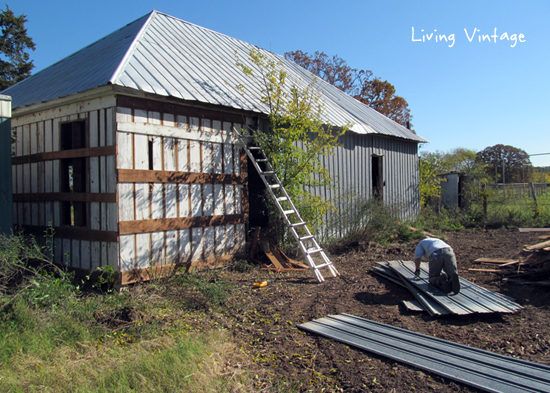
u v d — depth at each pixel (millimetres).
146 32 9891
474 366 3963
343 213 11969
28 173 8867
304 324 5285
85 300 6164
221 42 12555
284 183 9523
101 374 3727
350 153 12977
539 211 16250
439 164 23484
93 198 7191
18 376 3693
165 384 3523
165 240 7543
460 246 11234
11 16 27656
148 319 5219
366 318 5605
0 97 7496
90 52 10625
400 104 35781
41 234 8516
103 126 7031
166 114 7621
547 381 3631
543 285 6652
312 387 3719
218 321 5430
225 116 8859
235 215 8992
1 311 4957
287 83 12422
